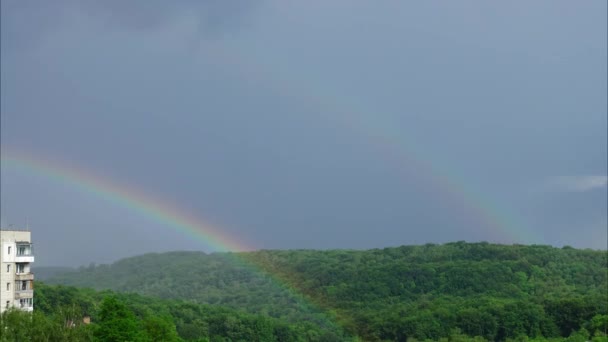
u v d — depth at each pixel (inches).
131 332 6378.0
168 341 7741.1
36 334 6245.1
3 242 7219.5
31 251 7514.8
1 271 7204.7
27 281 7445.9
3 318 6284.5
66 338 6338.6
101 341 6284.5
